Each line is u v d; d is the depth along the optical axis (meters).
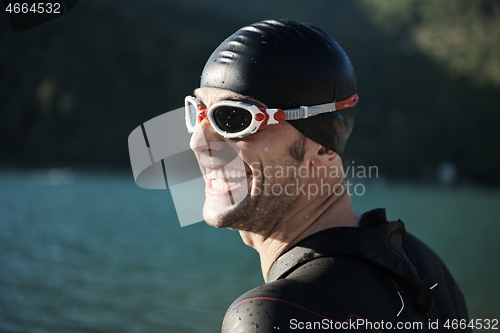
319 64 1.17
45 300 11.45
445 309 1.29
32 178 61.84
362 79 125.94
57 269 15.14
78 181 59.59
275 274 1.15
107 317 10.41
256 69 1.13
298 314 0.90
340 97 1.21
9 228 22.94
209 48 107.94
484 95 129.38
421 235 29.00
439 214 43.94
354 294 0.99
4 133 85.25
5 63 90.75
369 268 1.08
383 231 1.20
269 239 1.22
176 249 20.47
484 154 115.44
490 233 31.08
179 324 10.23
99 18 101.31
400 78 130.50
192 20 162.25
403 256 1.22
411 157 107.56
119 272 15.36
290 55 1.14
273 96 1.13
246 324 0.89
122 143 88.88
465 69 139.88
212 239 23.70
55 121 86.56
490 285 15.70
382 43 172.75
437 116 121.56
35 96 88.75
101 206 34.44
